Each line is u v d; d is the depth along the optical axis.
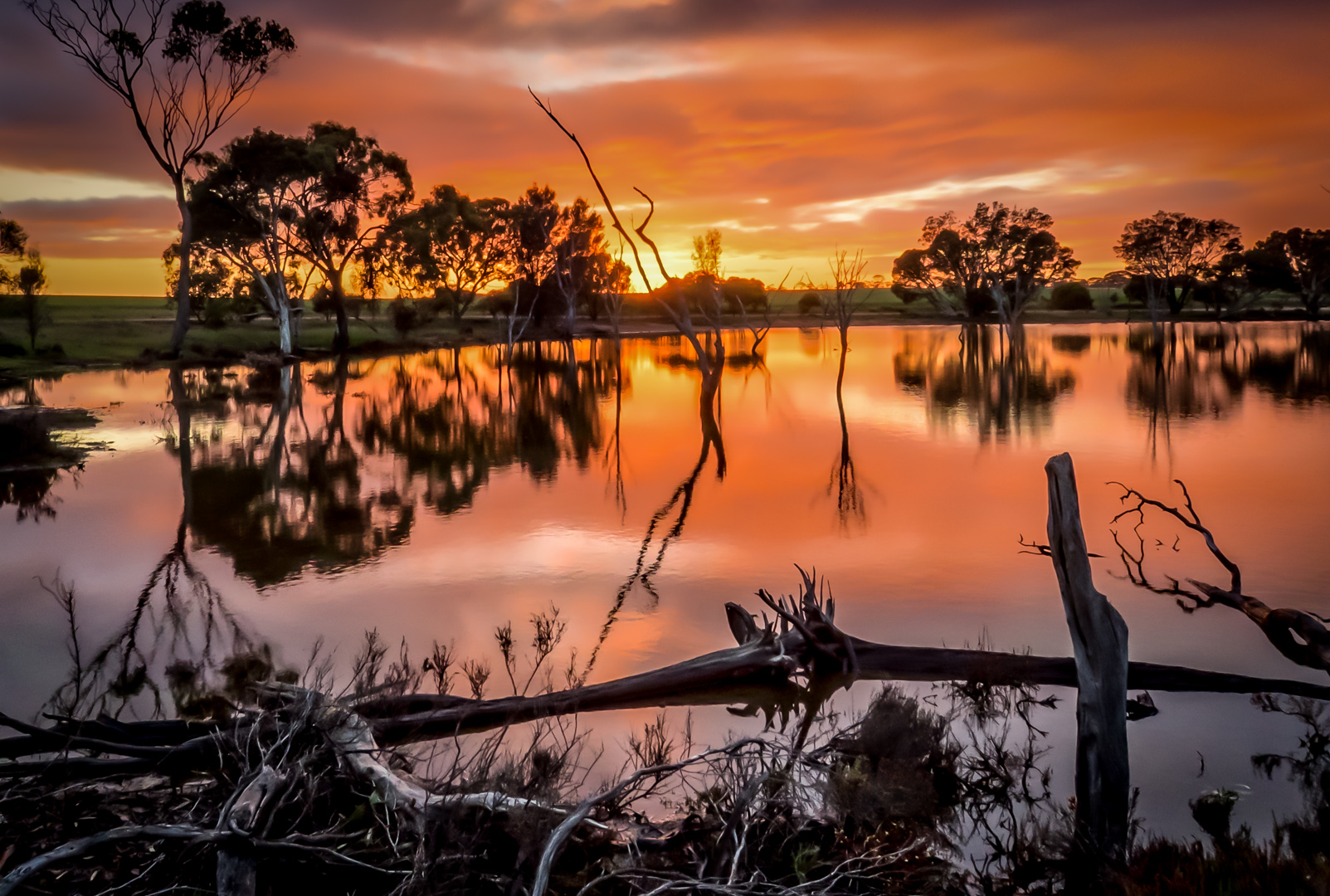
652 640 8.36
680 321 23.12
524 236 78.44
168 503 15.06
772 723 6.54
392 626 8.77
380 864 4.27
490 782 4.84
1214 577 9.99
